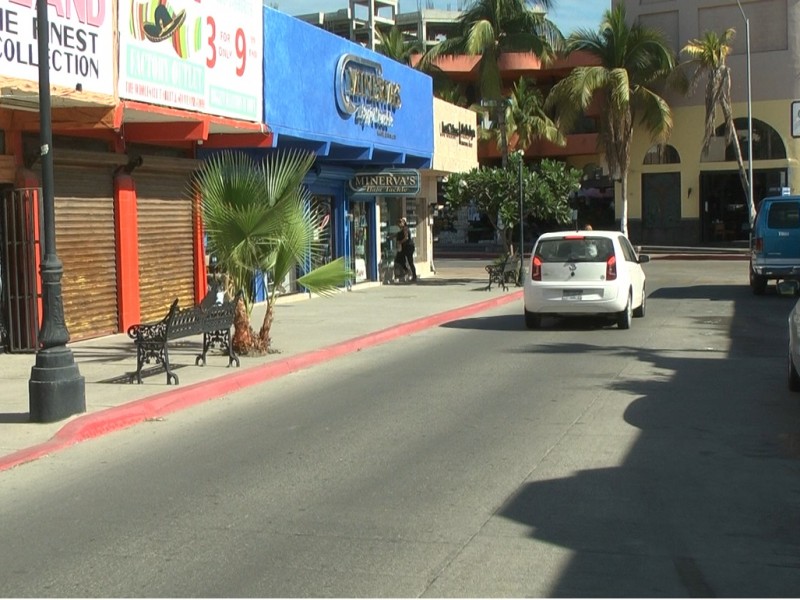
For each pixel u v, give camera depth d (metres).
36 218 13.23
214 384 10.71
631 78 43.03
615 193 46.88
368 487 6.81
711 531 5.74
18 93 11.16
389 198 27.42
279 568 5.22
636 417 9.04
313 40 19.34
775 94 42.28
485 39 34.94
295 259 13.14
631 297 16.55
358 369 12.47
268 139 17.38
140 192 15.94
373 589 4.89
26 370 11.99
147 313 16.09
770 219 21.73
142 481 7.11
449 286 25.52
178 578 5.11
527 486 6.75
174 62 14.66
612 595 4.77
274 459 7.70
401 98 24.33
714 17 43.59
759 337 14.91
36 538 5.84
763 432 8.38
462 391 10.62
